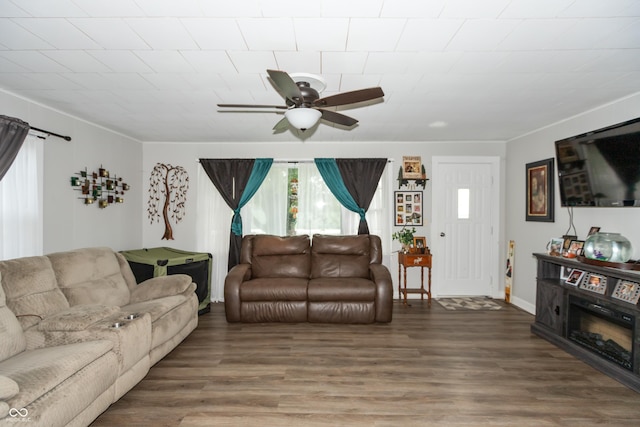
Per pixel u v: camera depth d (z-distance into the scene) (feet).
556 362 9.01
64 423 5.25
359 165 15.49
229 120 12.04
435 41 6.49
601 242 8.93
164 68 7.72
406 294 14.78
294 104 7.32
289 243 14.02
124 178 14.34
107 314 7.20
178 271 12.63
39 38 6.37
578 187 10.21
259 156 15.75
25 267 7.36
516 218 14.71
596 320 9.01
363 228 15.31
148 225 15.66
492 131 13.73
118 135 13.96
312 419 6.57
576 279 9.82
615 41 6.46
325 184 15.78
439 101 9.96
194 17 5.68
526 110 10.83
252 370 8.55
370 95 7.02
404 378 8.14
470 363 8.95
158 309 8.67
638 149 8.18
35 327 6.86
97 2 5.24
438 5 5.35
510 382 7.97
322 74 8.04
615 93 9.23
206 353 9.58
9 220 8.99
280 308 12.07
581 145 9.96
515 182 14.82
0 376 4.59
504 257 15.57
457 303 14.75
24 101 9.67
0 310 6.31
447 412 6.79
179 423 6.43
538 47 6.70
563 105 10.29
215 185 15.38
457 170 15.66
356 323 12.01
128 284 10.36
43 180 10.21
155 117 11.68
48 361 5.57
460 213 15.70
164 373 8.39
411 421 6.51
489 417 6.63
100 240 12.89
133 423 6.42
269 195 15.75
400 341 10.45
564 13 5.55
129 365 7.11
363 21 5.82
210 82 8.54
